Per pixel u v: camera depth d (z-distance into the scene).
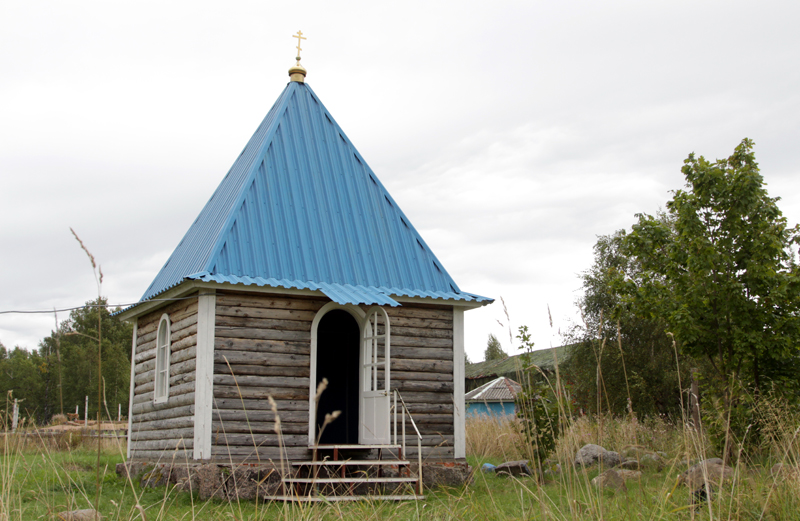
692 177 14.09
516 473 13.41
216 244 12.44
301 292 12.47
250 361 12.04
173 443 12.42
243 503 10.50
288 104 15.55
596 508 6.20
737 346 13.24
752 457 10.66
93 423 19.67
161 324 13.84
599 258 30.80
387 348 12.19
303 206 13.98
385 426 12.06
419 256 14.70
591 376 27.55
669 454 11.29
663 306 14.35
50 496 9.18
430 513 7.64
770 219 13.75
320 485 11.07
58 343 5.77
